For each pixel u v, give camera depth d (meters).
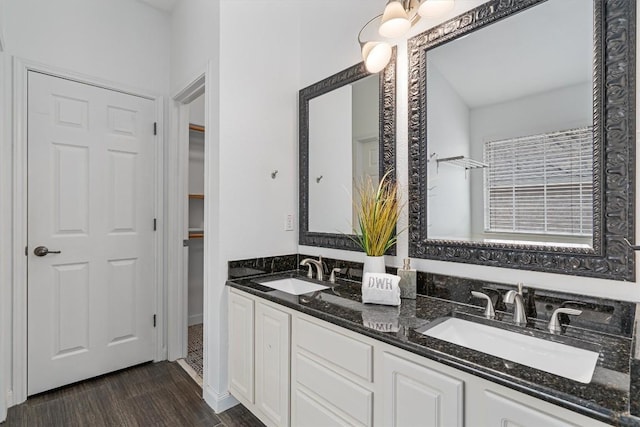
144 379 2.30
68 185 2.16
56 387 2.12
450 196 1.46
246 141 2.02
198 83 2.23
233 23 1.96
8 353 1.93
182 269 2.64
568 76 1.15
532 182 1.23
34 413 1.88
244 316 1.79
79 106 2.20
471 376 0.88
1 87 1.85
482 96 1.37
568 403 0.71
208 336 2.01
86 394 2.09
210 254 2.00
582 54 1.12
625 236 1.03
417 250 1.58
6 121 1.91
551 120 1.19
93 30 2.25
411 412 1.01
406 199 1.64
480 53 1.38
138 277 2.47
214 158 1.95
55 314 2.11
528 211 1.24
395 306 1.39
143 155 2.49
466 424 0.90
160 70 2.57
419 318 1.24
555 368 1.02
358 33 1.88
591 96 1.10
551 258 1.17
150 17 2.52
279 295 1.59
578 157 1.13
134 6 2.44
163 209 2.60
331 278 1.91
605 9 1.07
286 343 1.50
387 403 1.09
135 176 2.45
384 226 1.59
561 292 1.15
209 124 2.00
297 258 2.26
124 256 2.40
